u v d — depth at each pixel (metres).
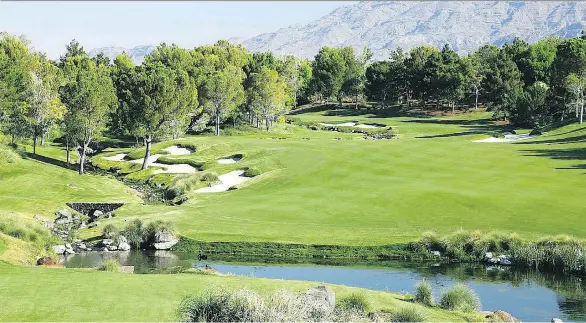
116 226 46.56
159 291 24.52
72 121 77.88
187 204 57.53
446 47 182.75
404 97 192.38
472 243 39.66
